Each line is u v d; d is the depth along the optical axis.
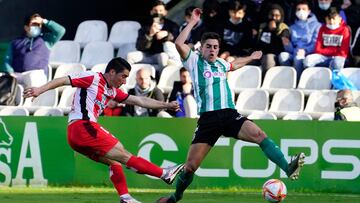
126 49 50.34
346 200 31.88
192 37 46.62
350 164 35.38
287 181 35.81
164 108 27.55
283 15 46.12
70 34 55.06
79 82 26.56
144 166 26.52
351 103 38.78
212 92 26.36
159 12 47.19
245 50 46.19
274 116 42.09
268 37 45.94
